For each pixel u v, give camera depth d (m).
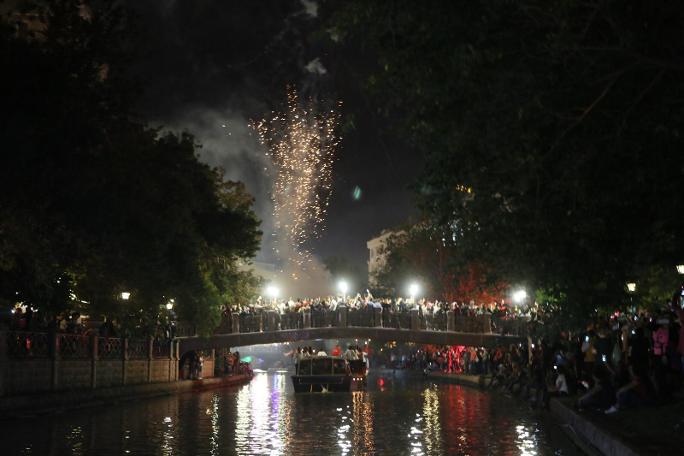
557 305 25.41
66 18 30.00
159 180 40.94
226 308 55.91
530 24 13.88
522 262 19.95
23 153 28.53
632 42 13.46
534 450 19.86
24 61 28.33
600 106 14.62
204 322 48.34
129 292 40.66
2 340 28.95
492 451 19.70
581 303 22.86
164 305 46.41
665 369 22.64
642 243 19.17
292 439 22.33
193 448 20.31
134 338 43.44
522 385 40.66
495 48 13.69
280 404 37.03
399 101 15.24
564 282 20.98
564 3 13.17
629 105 14.51
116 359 40.34
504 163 14.84
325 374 47.34
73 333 35.84
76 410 32.53
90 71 30.25
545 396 32.16
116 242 34.66
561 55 13.69
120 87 31.33
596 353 25.83
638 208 18.66
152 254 38.69
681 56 13.62
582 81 13.94
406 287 84.62
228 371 66.50
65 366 34.28
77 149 30.80
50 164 29.39
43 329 34.06
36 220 29.92
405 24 14.08
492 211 16.88
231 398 42.06
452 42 14.02
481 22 13.76
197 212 48.62
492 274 21.47
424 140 16.08
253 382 64.94
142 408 34.22
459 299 69.56
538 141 14.91
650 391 22.19
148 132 42.72
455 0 13.84
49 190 30.02
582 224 17.44
